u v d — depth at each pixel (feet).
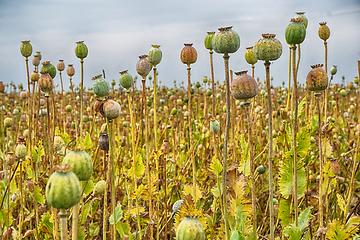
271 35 6.49
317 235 8.76
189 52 10.10
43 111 17.46
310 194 10.95
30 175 13.33
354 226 9.05
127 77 9.88
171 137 20.33
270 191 6.78
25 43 13.05
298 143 9.59
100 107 7.25
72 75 17.40
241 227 8.45
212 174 9.36
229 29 6.55
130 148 18.44
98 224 12.11
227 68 6.50
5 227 11.35
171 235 10.93
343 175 15.30
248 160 11.67
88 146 13.80
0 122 25.55
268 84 6.57
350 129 21.40
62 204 4.60
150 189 9.58
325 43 11.54
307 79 8.00
